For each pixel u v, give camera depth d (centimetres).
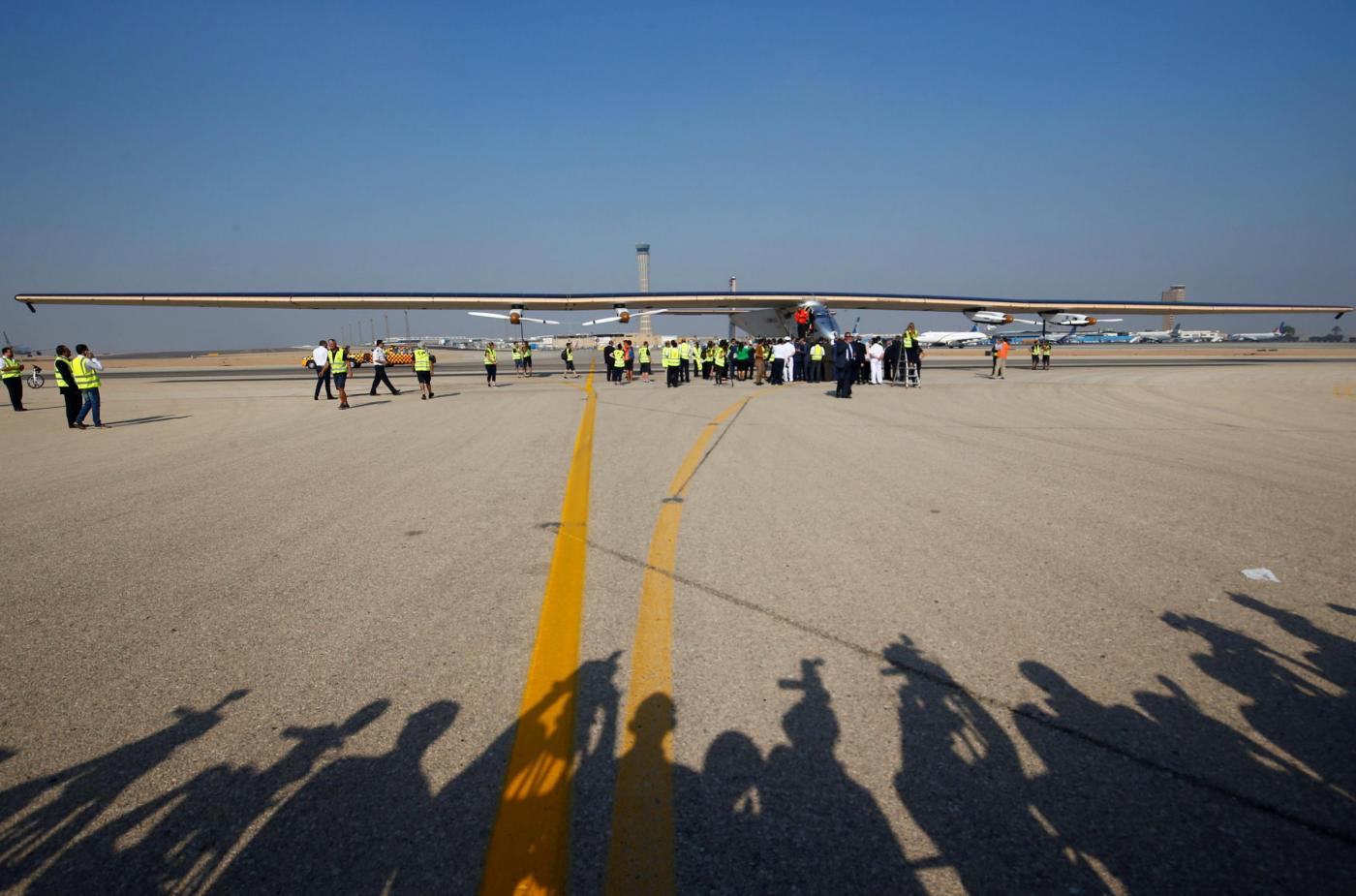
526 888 186
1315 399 1656
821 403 1619
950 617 353
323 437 1149
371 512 602
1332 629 338
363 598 395
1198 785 225
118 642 341
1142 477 712
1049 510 572
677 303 3278
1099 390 1941
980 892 184
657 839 204
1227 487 657
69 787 233
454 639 338
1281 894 182
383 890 187
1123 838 203
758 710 270
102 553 493
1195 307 3753
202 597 402
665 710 271
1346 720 261
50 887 190
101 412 1742
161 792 229
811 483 692
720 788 226
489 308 3362
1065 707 270
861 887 186
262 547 500
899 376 2412
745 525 538
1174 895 181
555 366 4778
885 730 256
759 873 191
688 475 748
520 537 517
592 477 747
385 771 238
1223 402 1588
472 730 261
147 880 192
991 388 2042
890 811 215
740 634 337
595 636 338
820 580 410
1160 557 447
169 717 274
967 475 729
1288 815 211
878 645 323
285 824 213
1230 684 287
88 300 3106
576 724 264
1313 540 484
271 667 312
